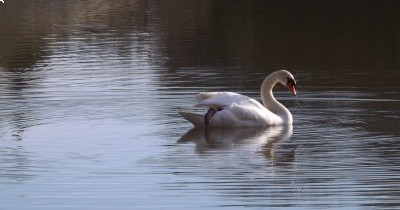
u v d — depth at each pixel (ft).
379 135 54.03
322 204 40.91
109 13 140.77
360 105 63.72
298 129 56.39
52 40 107.55
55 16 137.08
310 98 67.10
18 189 43.55
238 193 42.63
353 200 41.32
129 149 51.24
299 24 119.65
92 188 43.60
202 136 54.54
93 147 51.72
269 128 56.80
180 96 67.56
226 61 87.86
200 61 87.76
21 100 66.13
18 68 84.74
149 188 43.50
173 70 81.66
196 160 48.65
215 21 125.18
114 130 55.98
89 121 58.59
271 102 59.11
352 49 95.45
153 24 123.34
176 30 115.55
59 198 42.11
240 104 57.11
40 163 48.24
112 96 67.51
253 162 48.24
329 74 79.10
